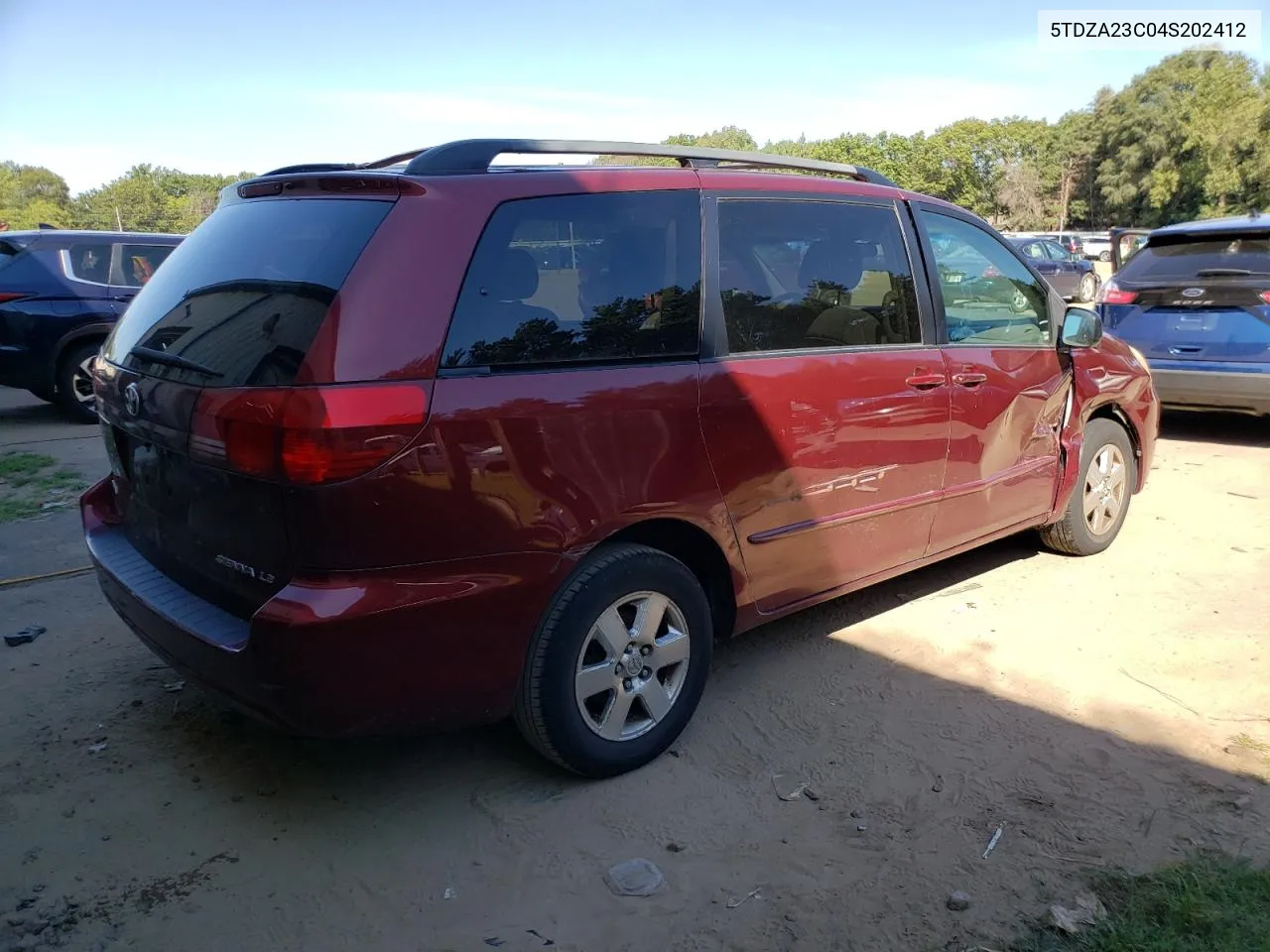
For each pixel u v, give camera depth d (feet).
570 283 9.57
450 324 8.64
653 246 10.25
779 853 9.04
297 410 7.90
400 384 8.24
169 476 9.47
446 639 8.68
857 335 12.21
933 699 11.97
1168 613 14.49
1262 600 14.93
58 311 30.01
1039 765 10.46
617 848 9.14
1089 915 8.02
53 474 22.97
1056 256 75.72
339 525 8.04
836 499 11.88
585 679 9.74
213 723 11.41
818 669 12.80
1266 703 11.73
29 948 7.80
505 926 8.13
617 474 9.55
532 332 9.18
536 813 9.69
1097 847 9.00
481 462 8.63
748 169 11.85
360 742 11.08
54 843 9.16
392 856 9.04
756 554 11.14
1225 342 24.38
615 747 10.13
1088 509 16.70
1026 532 18.19
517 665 9.25
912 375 12.60
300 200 9.64
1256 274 23.93
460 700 8.98
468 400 8.57
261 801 9.89
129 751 10.79
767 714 11.64
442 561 8.54
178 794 9.99
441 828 9.46
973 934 7.89
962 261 13.89
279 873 8.79
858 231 12.42
